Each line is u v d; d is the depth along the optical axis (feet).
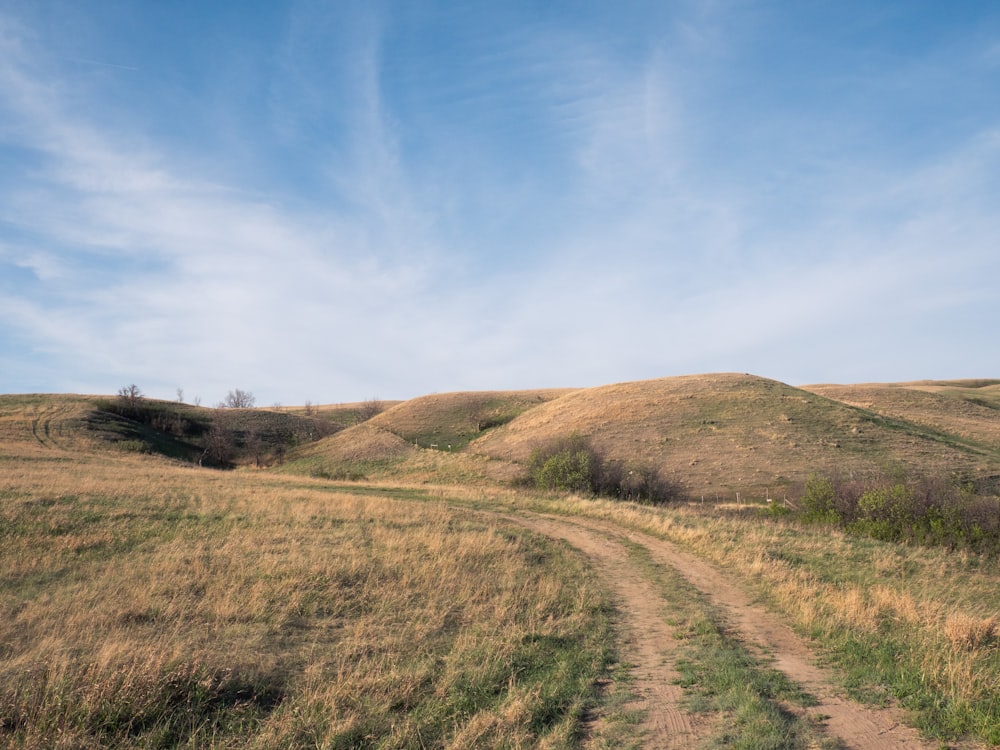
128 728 21.15
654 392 250.78
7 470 105.50
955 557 68.23
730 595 49.34
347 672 27.91
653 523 86.33
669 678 29.30
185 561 48.78
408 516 79.92
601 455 151.12
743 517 110.93
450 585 45.06
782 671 30.30
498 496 122.52
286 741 21.08
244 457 262.47
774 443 180.96
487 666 29.04
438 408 321.93
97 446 205.36
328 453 246.88
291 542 57.62
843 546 69.97
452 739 21.90
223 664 27.09
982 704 24.09
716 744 21.66
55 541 54.49
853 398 302.66
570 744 21.67
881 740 22.02
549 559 61.67
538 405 312.71
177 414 296.92
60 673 23.47
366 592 42.01
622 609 44.06
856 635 35.06
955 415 271.90
